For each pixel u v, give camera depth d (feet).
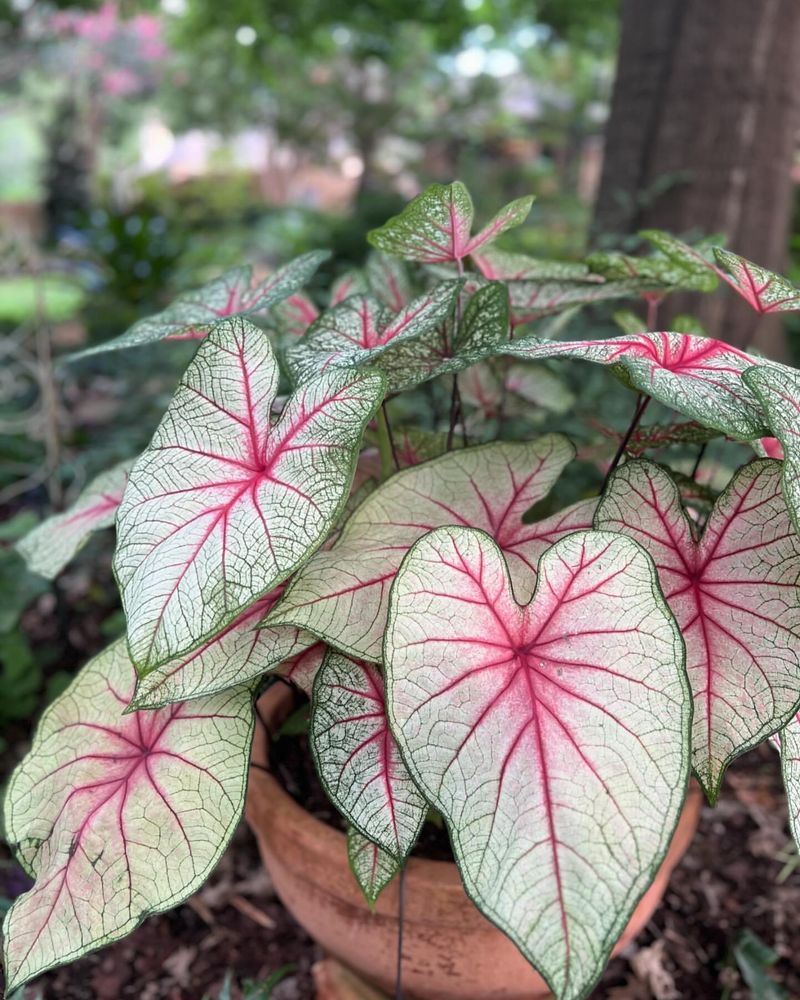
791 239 5.91
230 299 2.28
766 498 1.63
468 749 1.33
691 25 4.24
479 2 11.34
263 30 10.82
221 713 1.68
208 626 1.37
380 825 1.57
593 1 10.71
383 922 1.97
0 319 8.91
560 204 8.98
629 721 1.33
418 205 1.78
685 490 2.06
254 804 2.14
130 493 1.56
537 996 2.15
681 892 3.17
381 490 1.77
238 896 3.17
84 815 1.63
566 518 1.79
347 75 17.76
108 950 2.96
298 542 1.42
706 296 4.21
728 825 3.46
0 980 2.64
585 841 1.24
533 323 3.02
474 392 2.54
